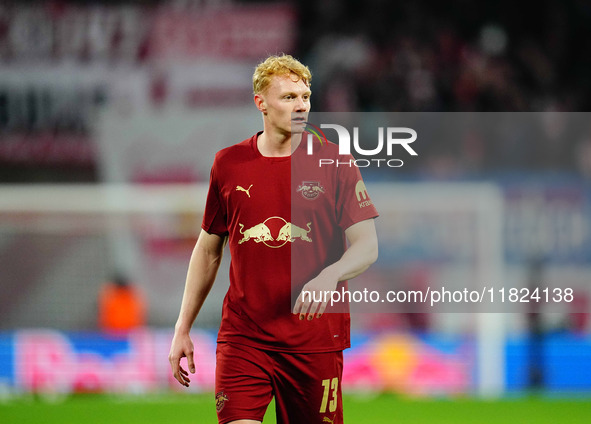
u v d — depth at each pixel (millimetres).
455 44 42438
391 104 40594
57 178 37344
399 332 28719
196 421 20938
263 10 37812
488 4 43781
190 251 32250
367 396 25469
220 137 36594
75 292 32031
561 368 26703
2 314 31766
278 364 10352
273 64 10352
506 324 28016
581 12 44531
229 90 37594
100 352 26219
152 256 32219
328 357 10406
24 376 26078
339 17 42656
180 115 36656
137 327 31734
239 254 10414
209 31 37781
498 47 43000
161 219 32156
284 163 10414
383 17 42875
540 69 42812
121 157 36938
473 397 25375
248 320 10383
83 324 31969
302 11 42500
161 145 36688
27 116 37438
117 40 37719
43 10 37531
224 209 10711
